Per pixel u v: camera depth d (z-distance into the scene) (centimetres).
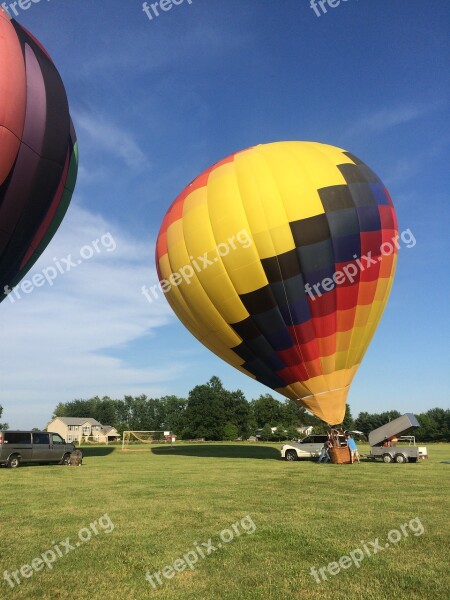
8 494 1148
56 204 1473
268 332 1745
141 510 923
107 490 1212
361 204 1725
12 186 1277
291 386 1844
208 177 1842
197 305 1825
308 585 509
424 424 8369
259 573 550
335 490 1174
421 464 2042
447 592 481
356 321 1739
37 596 486
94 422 9994
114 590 502
